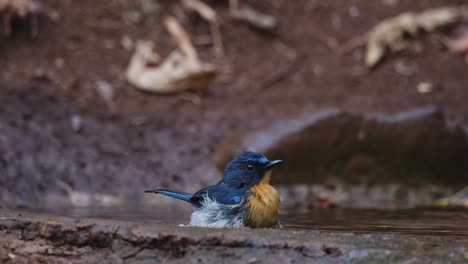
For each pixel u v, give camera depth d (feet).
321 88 55.57
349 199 44.21
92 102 50.03
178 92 53.21
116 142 46.21
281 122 45.62
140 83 52.90
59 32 56.70
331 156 45.19
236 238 20.90
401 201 43.62
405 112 46.62
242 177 26.78
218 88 54.80
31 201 39.60
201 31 60.49
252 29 61.36
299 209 37.50
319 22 63.10
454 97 55.01
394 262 19.40
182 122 49.24
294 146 44.50
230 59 58.54
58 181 41.60
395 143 45.80
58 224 22.63
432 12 63.41
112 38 57.77
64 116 47.32
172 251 21.34
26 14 55.88
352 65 58.90
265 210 26.23
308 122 44.80
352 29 62.54
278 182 44.62
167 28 59.26
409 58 59.77
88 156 44.21
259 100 53.47
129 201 41.06
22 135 44.24
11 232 22.98
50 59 53.83
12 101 47.16
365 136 45.44
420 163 46.32
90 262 21.72
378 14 63.98
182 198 27.99
